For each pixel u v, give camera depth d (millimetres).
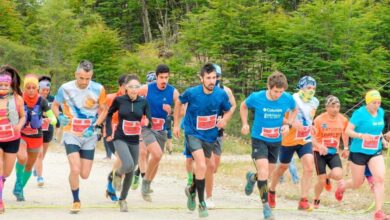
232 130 37438
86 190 12711
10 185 12945
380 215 9234
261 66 41156
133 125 9508
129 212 9695
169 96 11039
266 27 40250
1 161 9305
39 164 12734
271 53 40500
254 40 39844
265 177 9094
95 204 10578
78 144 9320
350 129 9641
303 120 10336
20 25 53531
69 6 57719
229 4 41031
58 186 13094
